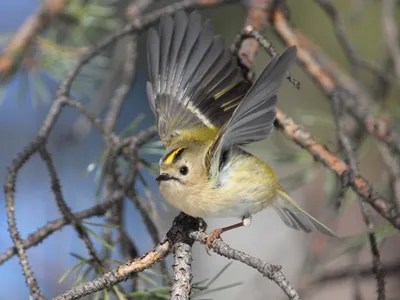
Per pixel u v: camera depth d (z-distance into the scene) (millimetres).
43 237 6898
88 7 10148
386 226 7125
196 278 13430
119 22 11539
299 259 12734
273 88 6082
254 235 13297
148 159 9148
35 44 9836
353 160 7414
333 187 8859
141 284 7191
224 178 7176
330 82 8734
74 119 12930
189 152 7191
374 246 6938
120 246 7500
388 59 10445
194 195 7121
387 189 8719
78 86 9953
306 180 8961
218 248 5969
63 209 7043
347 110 9227
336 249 9352
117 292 6805
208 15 12773
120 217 7629
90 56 8406
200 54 7785
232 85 7758
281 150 9117
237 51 8102
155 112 7852
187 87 7840
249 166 7332
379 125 8789
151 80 7926
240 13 12727
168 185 7125
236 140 6703
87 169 7922
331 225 9070
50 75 9805
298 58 8906
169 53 7887
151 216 7469
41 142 7371
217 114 7695
